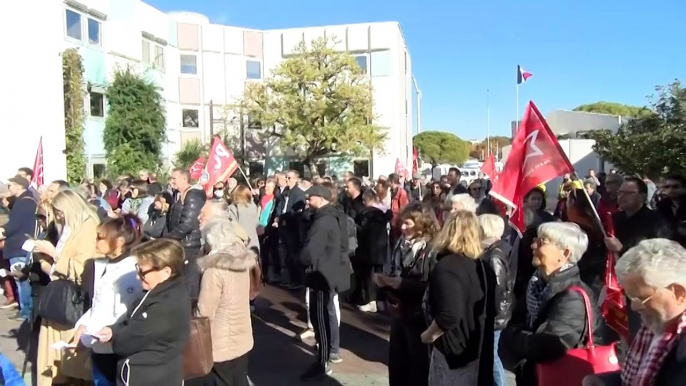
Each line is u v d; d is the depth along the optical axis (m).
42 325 5.03
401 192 11.12
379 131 27.97
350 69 26.08
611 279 4.33
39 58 18.91
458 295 3.58
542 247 3.44
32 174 10.23
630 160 13.34
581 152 23.94
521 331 3.57
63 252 4.93
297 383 5.79
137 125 22.48
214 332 4.28
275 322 8.18
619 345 3.96
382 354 6.72
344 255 6.21
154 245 3.65
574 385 3.22
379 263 8.70
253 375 6.02
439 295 3.62
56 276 4.95
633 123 14.19
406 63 35.84
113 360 4.08
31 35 18.73
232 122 30.50
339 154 27.30
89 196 9.02
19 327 7.88
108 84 22.42
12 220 7.88
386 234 8.80
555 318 3.32
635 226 4.80
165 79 28.20
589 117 28.33
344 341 7.25
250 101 27.11
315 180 10.45
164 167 25.16
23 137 18.50
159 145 23.92
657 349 2.21
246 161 29.81
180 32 29.53
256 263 4.78
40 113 18.88
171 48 28.78
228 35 30.78
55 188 6.40
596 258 4.90
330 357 6.21
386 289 4.54
